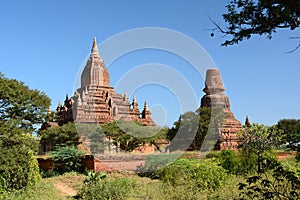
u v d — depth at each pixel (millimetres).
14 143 18359
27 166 16250
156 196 12898
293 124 44406
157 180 18016
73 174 22047
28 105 20859
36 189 15984
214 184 13328
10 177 15555
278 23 4836
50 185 17297
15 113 20641
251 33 5121
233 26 5176
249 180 5855
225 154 18969
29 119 21531
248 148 19703
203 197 11641
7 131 18156
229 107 40031
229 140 35344
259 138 19672
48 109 23609
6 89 20000
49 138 31812
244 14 5047
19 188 15648
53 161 24672
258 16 4984
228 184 13500
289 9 4598
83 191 14836
